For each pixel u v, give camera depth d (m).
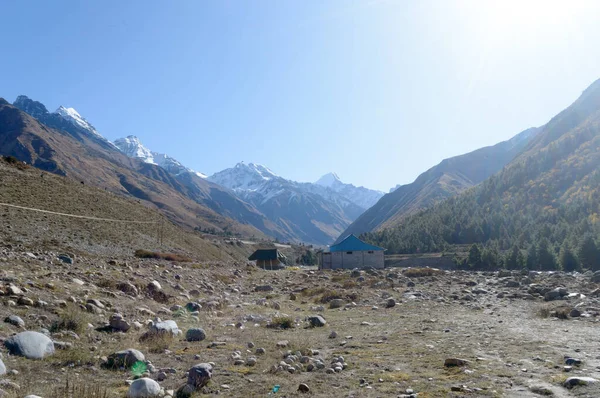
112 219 53.62
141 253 40.16
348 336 12.37
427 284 28.38
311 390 7.21
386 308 18.91
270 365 8.86
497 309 17.81
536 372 8.06
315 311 18.47
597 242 57.31
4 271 14.31
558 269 58.88
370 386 7.39
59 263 20.45
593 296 19.41
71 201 52.53
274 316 15.62
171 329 11.35
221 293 22.64
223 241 157.62
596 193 102.50
